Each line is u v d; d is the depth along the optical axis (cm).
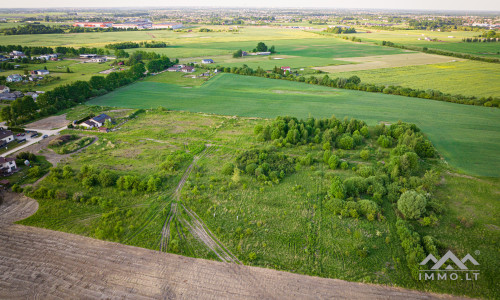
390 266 4566
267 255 4784
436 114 11100
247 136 9400
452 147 8500
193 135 9494
